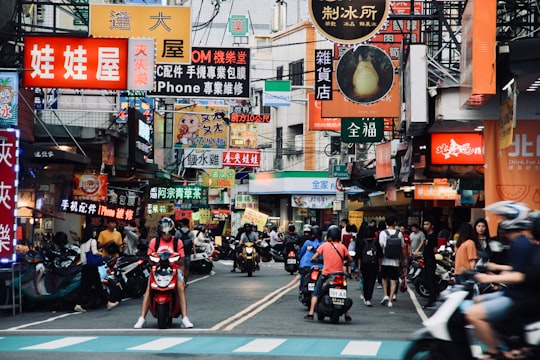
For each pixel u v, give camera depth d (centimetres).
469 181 2653
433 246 2139
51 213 3038
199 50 2831
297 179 6562
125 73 2367
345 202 5309
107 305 2164
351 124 3291
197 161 5216
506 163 1906
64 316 1978
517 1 1997
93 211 2994
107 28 2598
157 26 2605
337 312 1791
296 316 1942
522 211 984
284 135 6900
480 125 2150
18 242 2450
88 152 3344
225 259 5612
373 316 1983
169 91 2823
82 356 1276
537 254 955
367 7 2222
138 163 3431
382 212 5084
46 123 3145
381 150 3497
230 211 7606
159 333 1608
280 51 6781
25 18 2934
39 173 2916
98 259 2089
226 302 2309
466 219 3728
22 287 2077
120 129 3272
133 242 2961
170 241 1711
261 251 5138
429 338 1000
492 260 1500
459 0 2158
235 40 7350
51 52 2366
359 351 1359
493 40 1658
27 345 1420
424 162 2466
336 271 1827
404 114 2395
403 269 2573
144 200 4838
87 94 2794
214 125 4450
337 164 5612
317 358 1275
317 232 2066
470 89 1709
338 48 3428
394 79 3000
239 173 7950
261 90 6178
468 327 1005
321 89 3027
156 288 1673
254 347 1397
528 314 966
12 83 2180
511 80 1658
